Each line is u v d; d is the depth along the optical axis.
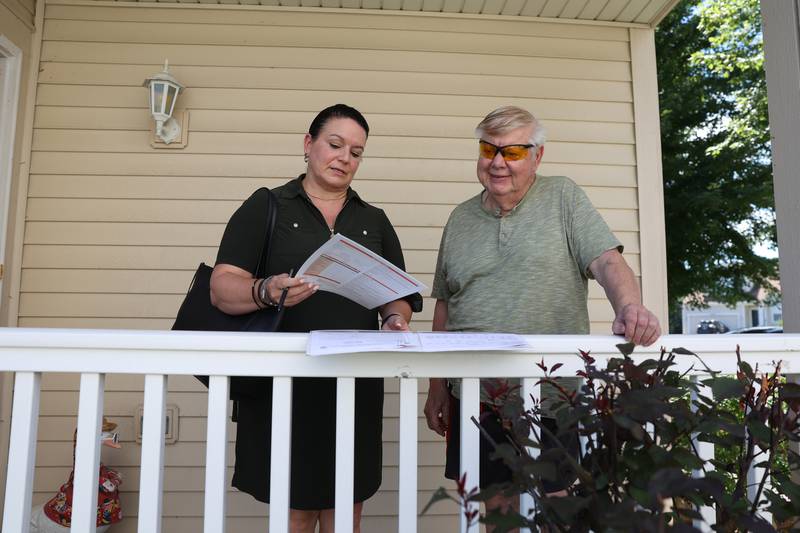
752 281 10.47
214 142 2.81
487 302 1.69
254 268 1.57
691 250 9.59
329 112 1.70
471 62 2.94
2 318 2.56
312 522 1.64
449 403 1.80
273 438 1.09
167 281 2.72
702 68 10.10
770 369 1.17
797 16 1.69
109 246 2.71
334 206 1.74
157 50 2.84
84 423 1.08
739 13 9.33
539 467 0.78
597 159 2.93
